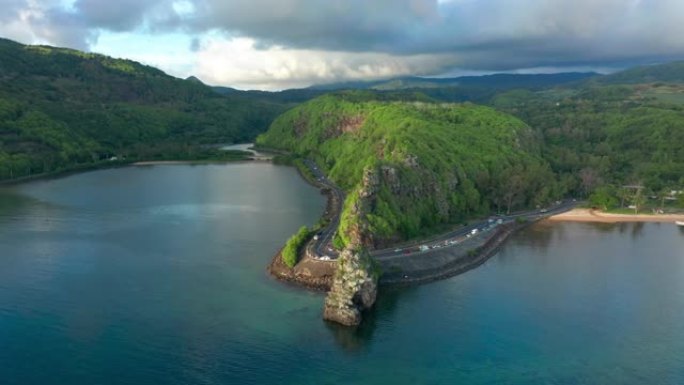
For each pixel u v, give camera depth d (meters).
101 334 169.38
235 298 195.88
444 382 147.88
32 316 180.75
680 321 185.25
